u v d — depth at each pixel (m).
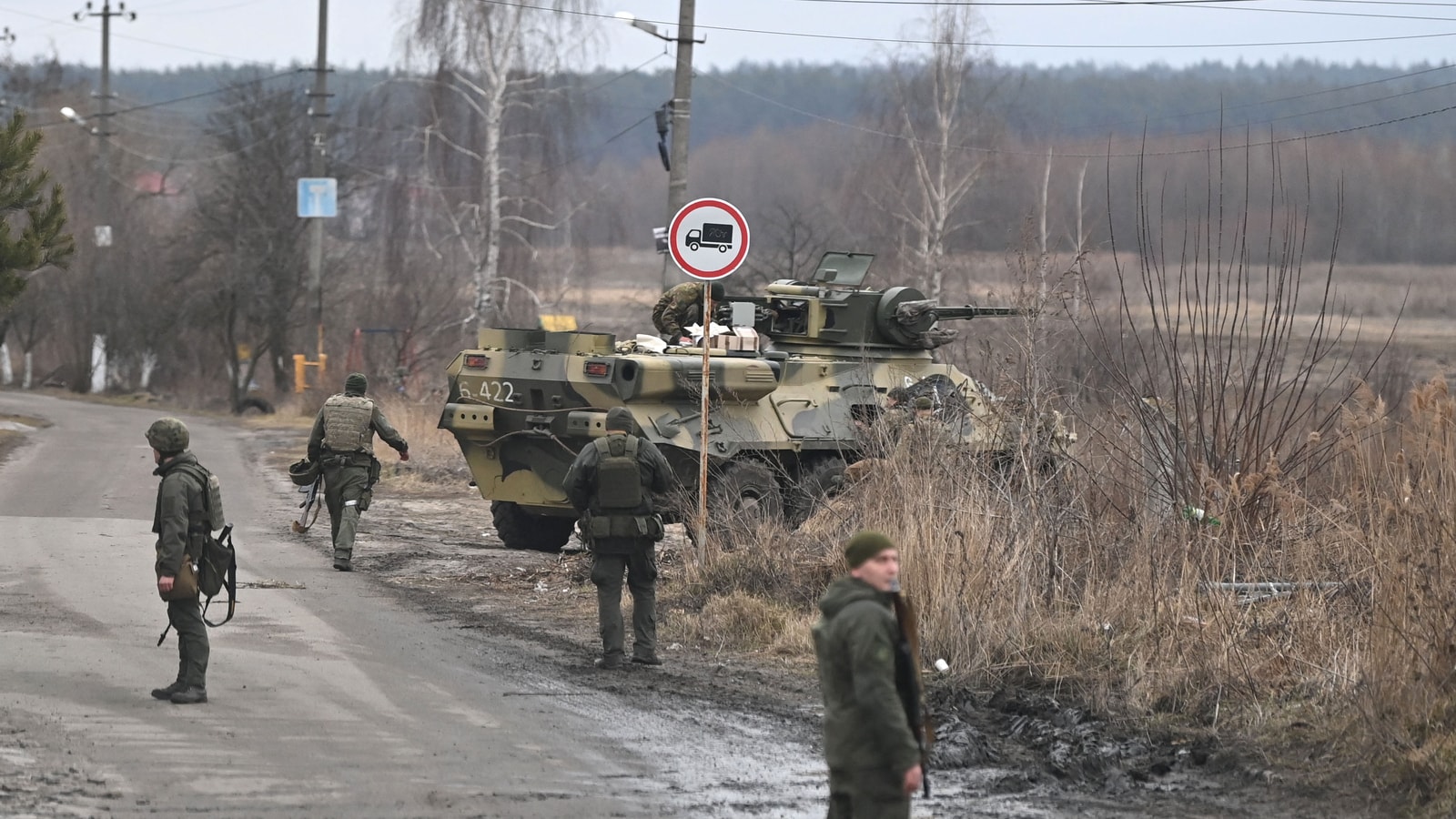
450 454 90.94
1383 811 26.66
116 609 43.81
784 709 34.12
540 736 31.12
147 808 25.28
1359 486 36.94
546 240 164.38
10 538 58.03
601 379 54.28
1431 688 28.88
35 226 84.56
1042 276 44.22
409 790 26.86
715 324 61.22
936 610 37.88
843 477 58.31
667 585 46.78
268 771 27.84
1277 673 33.28
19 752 28.39
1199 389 42.75
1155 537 39.03
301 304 190.50
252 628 41.72
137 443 111.06
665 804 26.48
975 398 60.66
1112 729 32.12
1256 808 27.19
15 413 149.12
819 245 152.75
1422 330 163.62
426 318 155.88
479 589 50.06
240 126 188.38
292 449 109.62
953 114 153.50
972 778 29.11
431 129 153.62
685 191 79.19
